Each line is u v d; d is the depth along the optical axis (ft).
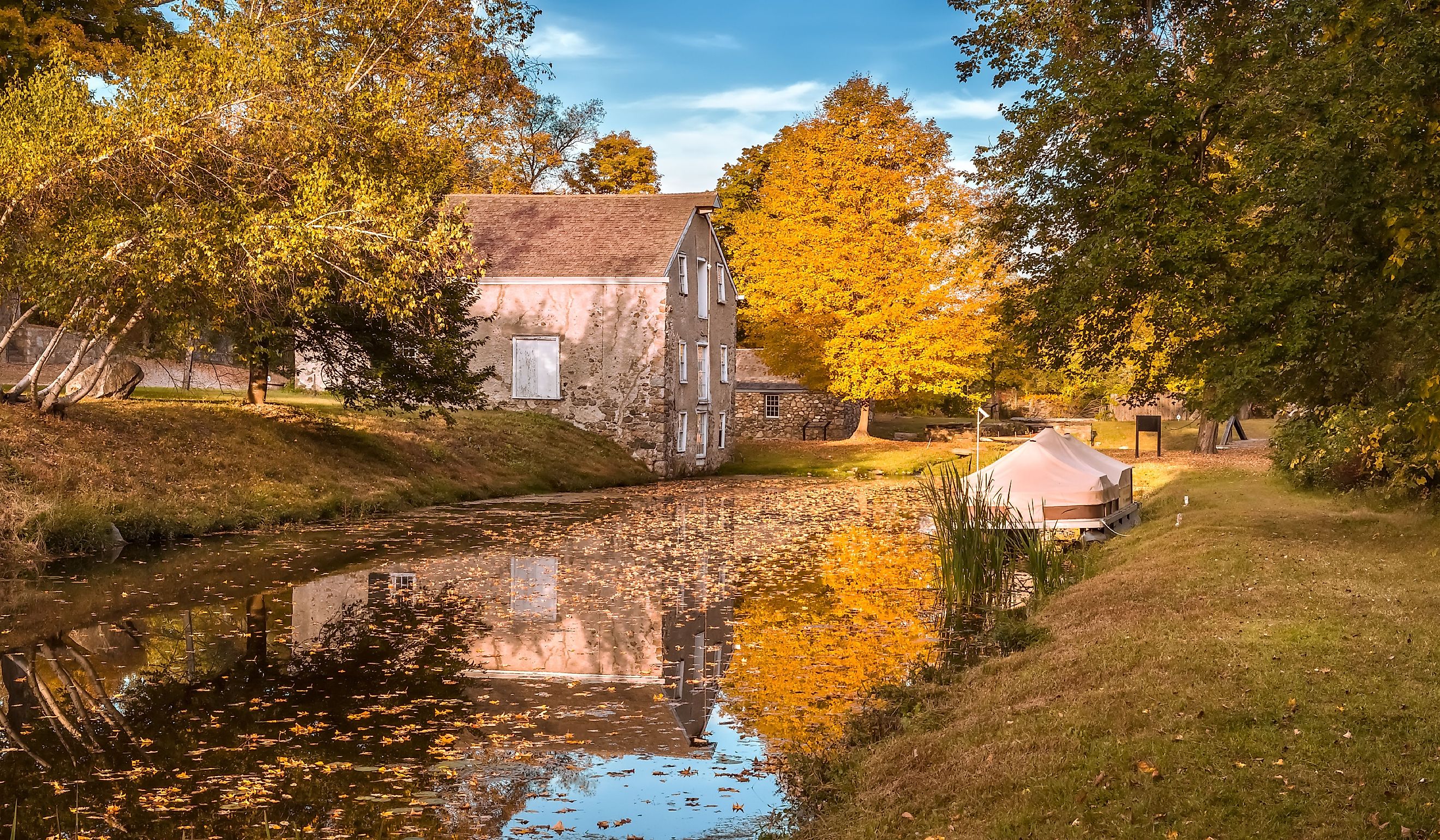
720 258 133.59
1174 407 167.22
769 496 95.30
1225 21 48.55
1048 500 55.98
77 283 56.95
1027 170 52.75
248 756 25.89
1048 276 51.06
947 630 40.68
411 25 81.20
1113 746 21.18
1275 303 37.76
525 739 27.61
